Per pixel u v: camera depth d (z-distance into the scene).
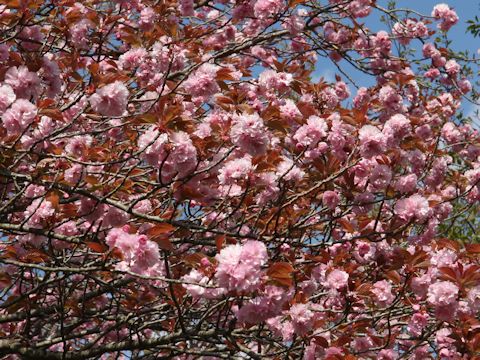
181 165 3.54
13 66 3.96
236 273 2.97
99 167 4.18
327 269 4.17
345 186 4.63
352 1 7.01
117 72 4.63
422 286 4.20
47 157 3.79
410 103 7.12
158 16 5.57
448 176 6.04
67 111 4.80
